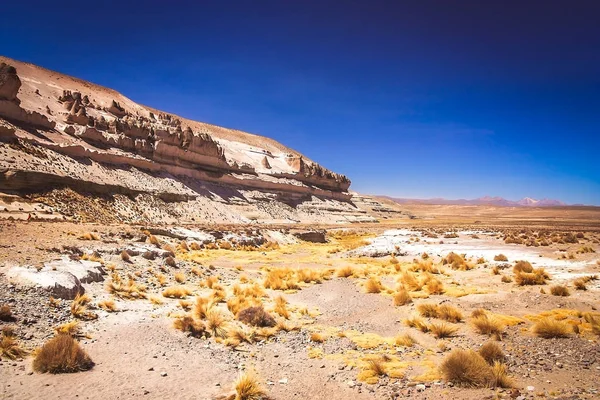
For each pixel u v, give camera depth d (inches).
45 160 1720.0
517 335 453.1
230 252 1374.3
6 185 1387.8
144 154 2578.7
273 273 925.8
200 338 448.8
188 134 2970.0
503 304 601.9
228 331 470.0
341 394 308.8
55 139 2011.6
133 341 417.1
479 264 1016.9
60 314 454.0
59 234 880.9
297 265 1189.1
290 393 310.5
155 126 2775.6
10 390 280.5
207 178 3075.8
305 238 2245.3
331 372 358.9
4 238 725.9
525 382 315.0
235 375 348.5
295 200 4114.2
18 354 343.0
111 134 2449.6
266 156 4817.9
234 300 601.3
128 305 550.9
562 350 394.9
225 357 394.9
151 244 1030.4
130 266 759.7
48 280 510.6
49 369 320.8
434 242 1567.4
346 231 2997.0
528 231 2139.5
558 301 593.6
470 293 685.3
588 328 464.4
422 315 560.4
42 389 287.7
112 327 455.2
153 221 1937.7
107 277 651.5
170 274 791.1
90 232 963.3
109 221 1611.7
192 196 2561.5
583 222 4116.6
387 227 3612.2
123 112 3260.3
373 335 480.1
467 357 332.8
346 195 5457.7
